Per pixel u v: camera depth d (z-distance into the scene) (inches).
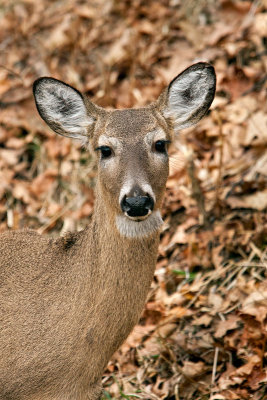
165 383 411.5
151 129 329.4
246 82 573.0
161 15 658.2
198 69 352.5
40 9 709.3
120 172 319.3
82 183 564.4
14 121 610.9
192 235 484.4
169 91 349.7
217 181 487.2
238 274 456.4
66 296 339.9
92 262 337.1
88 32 662.5
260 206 481.4
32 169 588.1
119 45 638.5
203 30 633.0
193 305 451.2
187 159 487.2
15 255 366.0
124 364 430.0
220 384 395.2
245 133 531.8
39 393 339.3
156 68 619.2
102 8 678.5
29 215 557.0
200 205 486.9
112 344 335.9
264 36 599.2
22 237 377.1
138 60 627.5
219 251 472.1
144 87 609.0
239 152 526.0
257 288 439.5
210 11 645.3
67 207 555.5
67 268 346.9
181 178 521.0
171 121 355.6
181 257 483.2
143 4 672.4
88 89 620.1
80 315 333.7
